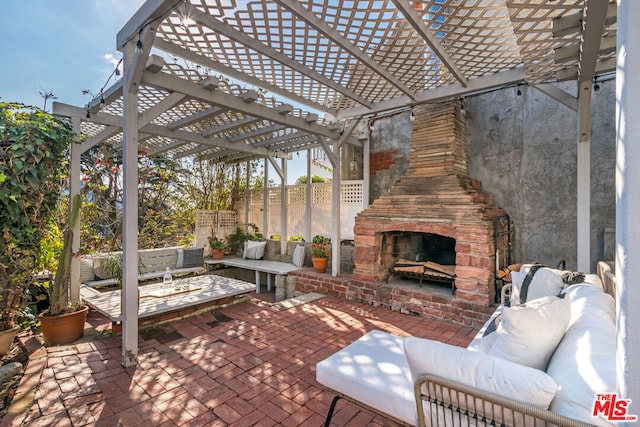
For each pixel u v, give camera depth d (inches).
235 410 84.1
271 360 112.0
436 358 53.1
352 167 233.8
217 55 113.8
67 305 134.3
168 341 128.5
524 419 45.4
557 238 157.8
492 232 145.4
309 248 243.1
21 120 127.0
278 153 261.0
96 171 236.5
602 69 117.8
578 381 44.8
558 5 79.6
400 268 177.3
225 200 304.2
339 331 138.6
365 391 64.4
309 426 77.8
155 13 89.5
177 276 235.9
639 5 33.2
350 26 95.7
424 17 93.9
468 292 145.9
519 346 58.8
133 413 82.7
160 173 275.0
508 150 170.6
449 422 52.6
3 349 120.0
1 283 123.8
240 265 248.5
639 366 32.8
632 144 33.4
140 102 155.1
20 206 124.0
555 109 157.9
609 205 143.9
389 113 207.5
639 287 33.1
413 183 174.7
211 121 186.4
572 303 80.0
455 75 123.3
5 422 78.3
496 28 97.7
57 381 97.4
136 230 111.2
